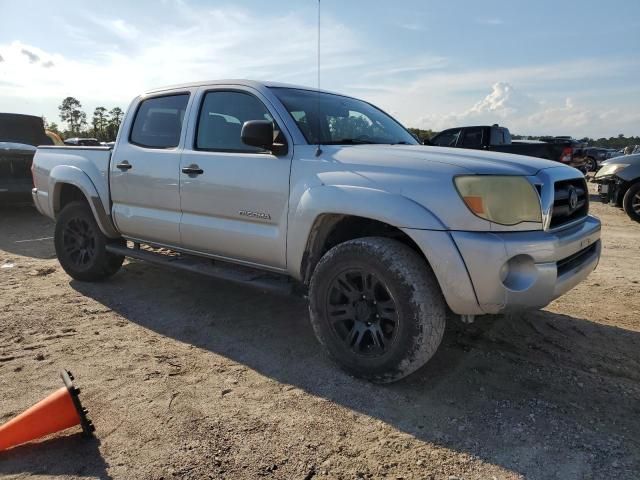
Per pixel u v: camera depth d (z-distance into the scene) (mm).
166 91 4645
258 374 3373
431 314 2986
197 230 4176
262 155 3766
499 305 2920
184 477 2359
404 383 3238
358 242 3178
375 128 4348
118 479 2346
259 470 2410
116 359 3582
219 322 4320
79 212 5312
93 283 5438
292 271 3633
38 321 4293
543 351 3691
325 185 3332
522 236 2939
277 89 4008
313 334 4062
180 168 4238
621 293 5082
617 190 10148
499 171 3002
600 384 3223
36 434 2607
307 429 2738
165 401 3012
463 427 2760
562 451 2553
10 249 7180
